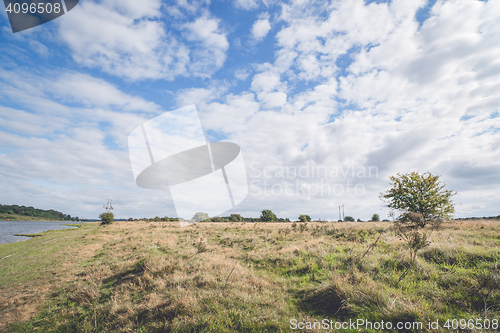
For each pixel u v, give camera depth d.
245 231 17.31
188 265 7.09
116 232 22.42
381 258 6.34
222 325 3.68
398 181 15.39
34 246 14.93
